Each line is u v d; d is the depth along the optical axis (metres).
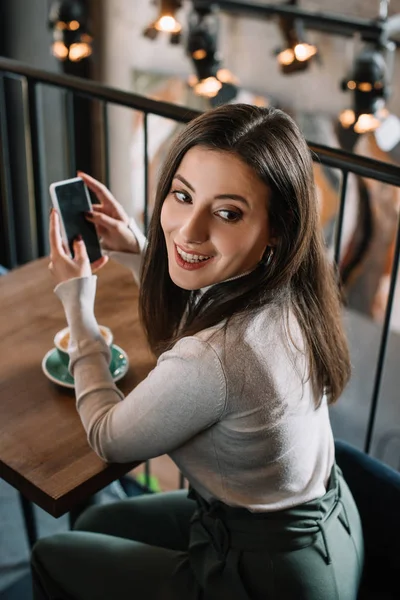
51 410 1.38
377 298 5.33
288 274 1.19
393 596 1.42
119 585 1.36
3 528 2.60
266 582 1.25
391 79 4.71
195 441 1.25
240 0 4.41
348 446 1.56
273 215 1.16
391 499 1.47
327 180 5.14
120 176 5.62
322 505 1.29
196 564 1.32
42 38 5.27
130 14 5.14
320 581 1.25
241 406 1.18
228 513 1.28
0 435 1.33
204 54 4.68
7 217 2.76
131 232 1.63
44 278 1.77
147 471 2.52
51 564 1.42
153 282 1.40
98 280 1.77
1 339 1.56
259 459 1.23
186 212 1.20
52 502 1.22
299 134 1.18
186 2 5.00
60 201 1.48
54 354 1.51
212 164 1.13
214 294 1.26
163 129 5.24
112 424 1.24
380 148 4.91
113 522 1.57
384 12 4.06
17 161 5.43
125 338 1.58
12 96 5.18
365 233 5.16
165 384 1.17
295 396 1.23
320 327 1.28
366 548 1.48
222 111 1.16
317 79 4.91
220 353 1.16
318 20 4.14
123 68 5.39
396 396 5.59
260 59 5.05
